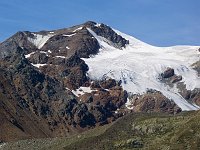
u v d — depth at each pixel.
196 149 184.62
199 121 199.38
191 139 191.12
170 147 191.38
